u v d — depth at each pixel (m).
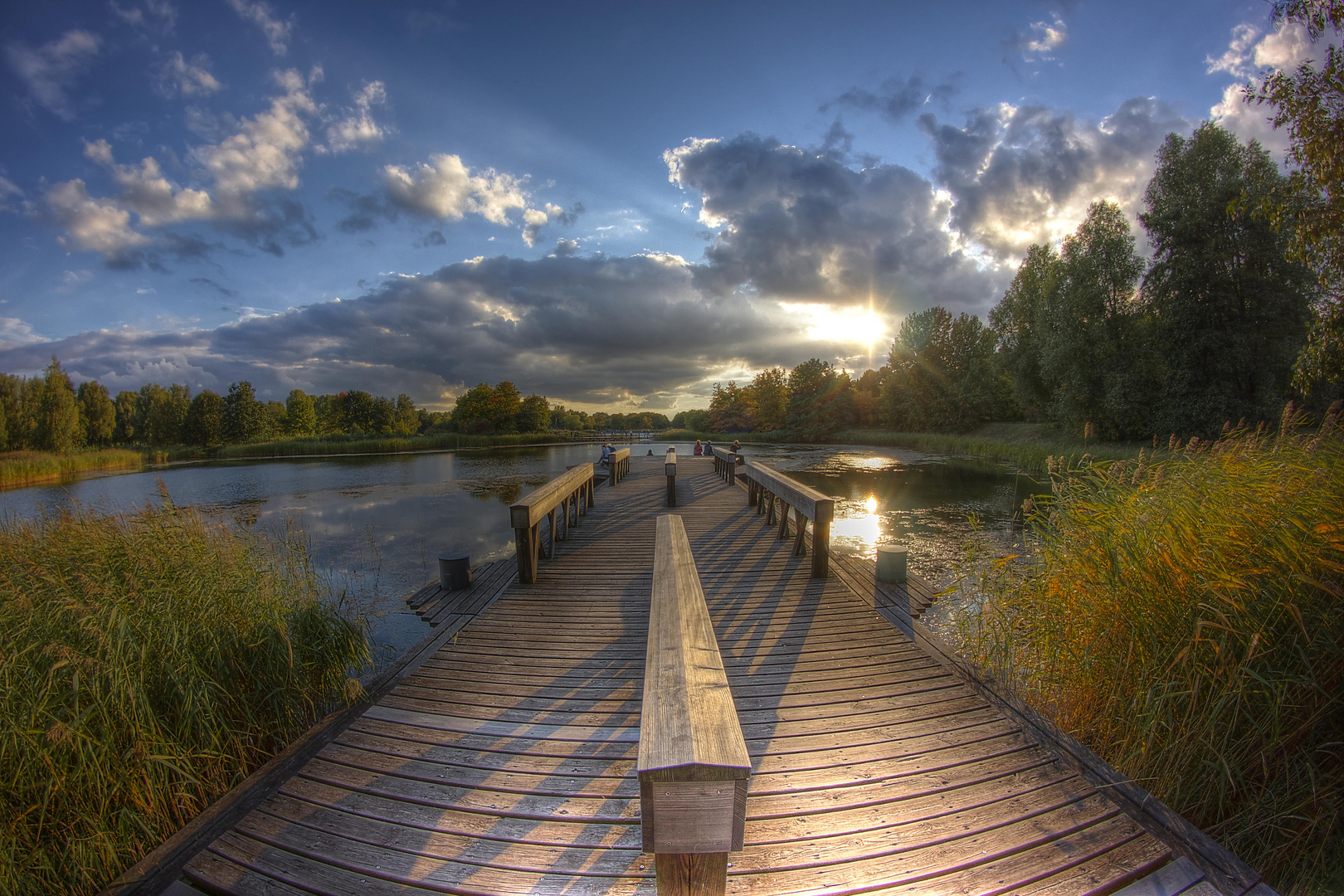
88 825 2.29
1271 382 15.65
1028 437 27.33
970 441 27.02
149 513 4.16
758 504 8.38
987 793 2.15
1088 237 19.91
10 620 2.81
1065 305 20.27
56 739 2.24
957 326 37.25
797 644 3.67
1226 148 16.28
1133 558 2.87
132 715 2.61
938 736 2.56
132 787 2.43
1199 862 1.81
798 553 5.82
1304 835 2.17
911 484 14.95
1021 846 1.88
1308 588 2.55
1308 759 2.31
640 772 1.11
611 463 11.41
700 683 1.57
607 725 2.69
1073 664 3.00
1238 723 2.45
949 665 3.34
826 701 2.90
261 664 3.31
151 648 2.88
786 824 1.98
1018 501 11.77
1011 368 28.64
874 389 49.41
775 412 52.38
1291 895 2.04
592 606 4.39
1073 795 2.14
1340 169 5.06
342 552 7.65
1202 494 3.03
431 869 1.80
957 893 1.68
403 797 2.16
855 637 3.78
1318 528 2.54
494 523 9.91
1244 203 6.02
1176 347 17.58
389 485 16.27
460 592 4.82
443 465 23.75
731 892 1.68
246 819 2.05
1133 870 1.78
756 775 2.26
